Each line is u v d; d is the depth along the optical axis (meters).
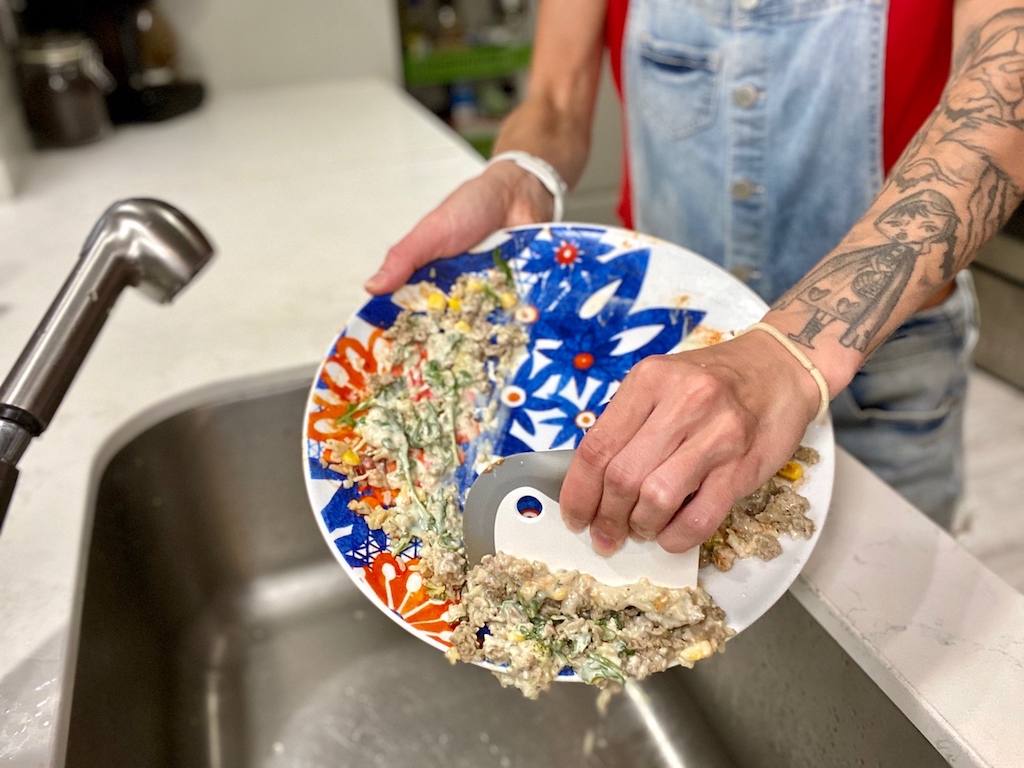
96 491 0.67
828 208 0.82
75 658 0.52
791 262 0.87
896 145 0.78
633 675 0.47
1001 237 1.29
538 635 0.48
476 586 0.49
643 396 0.44
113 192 1.20
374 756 0.71
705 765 0.69
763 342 0.48
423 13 1.91
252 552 0.86
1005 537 1.27
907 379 0.88
